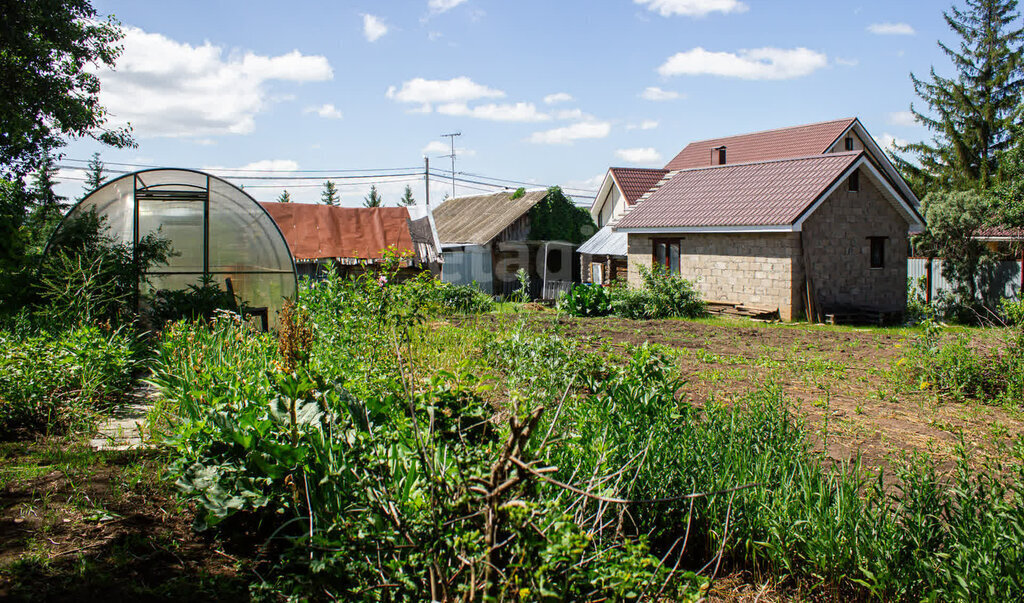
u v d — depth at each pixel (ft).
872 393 30.07
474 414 14.17
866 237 71.26
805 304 67.00
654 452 15.96
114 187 43.34
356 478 12.57
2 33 52.34
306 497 13.99
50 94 57.82
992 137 122.31
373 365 23.52
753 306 69.51
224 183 45.70
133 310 40.40
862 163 68.80
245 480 14.15
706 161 128.16
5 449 19.29
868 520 13.50
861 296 71.05
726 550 14.74
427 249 88.89
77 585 12.28
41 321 31.30
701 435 17.24
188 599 12.19
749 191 75.66
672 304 70.44
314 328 27.71
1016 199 79.10
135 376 29.76
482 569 8.95
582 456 15.53
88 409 22.79
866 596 13.17
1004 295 78.13
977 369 30.35
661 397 18.85
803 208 64.75
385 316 25.41
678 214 78.59
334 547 11.15
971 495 13.43
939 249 84.69
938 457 20.77
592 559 10.31
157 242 42.55
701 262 75.05
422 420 14.05
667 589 10.58
